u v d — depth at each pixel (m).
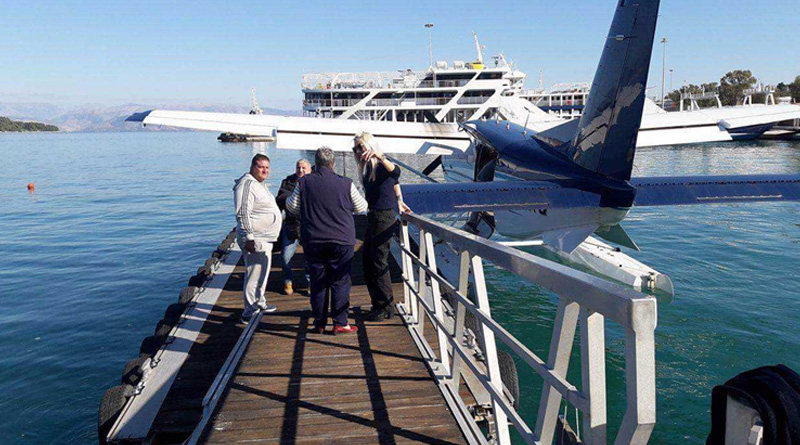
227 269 7.12
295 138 12.69
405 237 4.70
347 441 2.77
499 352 4.43
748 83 76.88
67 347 7.38
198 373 4.00
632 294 1.12
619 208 6.06
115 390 3.73
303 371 3.67
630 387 1.09
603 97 6.30
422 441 2.75
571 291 1.37
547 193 6.23
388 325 4.61
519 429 1.85
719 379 5.24
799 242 11.38
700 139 12.30
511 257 1.83
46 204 23.00
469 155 10.56
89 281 10.94
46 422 5.37
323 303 4.38
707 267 9.46
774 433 1.00
